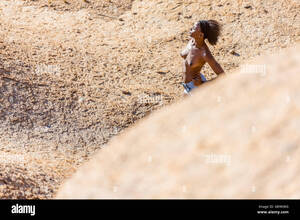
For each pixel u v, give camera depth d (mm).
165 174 5375
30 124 18688
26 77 21750
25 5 33031
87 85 22781
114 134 19297
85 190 5871
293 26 30266
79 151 17281
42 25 29938
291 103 5363
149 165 5641
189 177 5180
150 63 26453
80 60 25375
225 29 30062
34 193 10719
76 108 20578
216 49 28000
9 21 29641
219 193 4859
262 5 32281
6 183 10711
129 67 25688
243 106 5781
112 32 30406
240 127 5465
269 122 5344
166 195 5082
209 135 5578
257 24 30391
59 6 33438
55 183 12016
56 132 18547
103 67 25188
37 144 17141
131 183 5520
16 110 19297
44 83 21734
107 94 22297
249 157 5070
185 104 6570
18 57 23578
